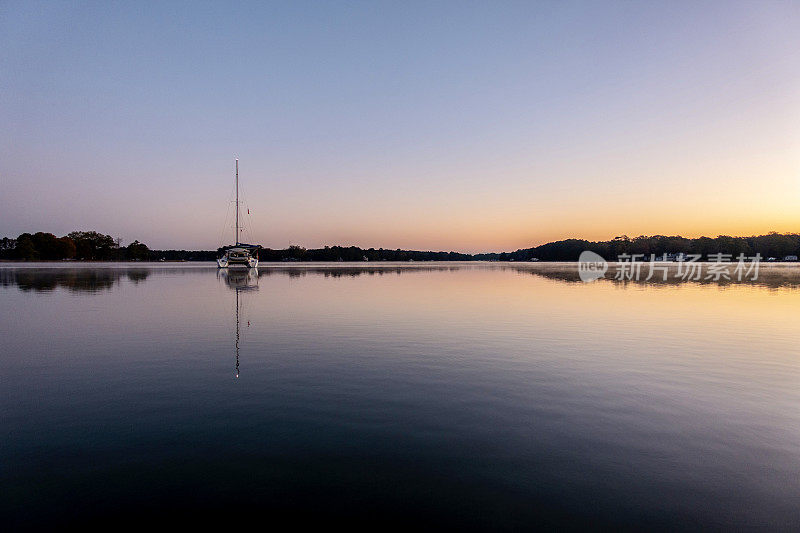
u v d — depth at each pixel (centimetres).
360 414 776
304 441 665
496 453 629
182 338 1466
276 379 991
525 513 489
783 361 1170
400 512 490
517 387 935
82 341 1412
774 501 518
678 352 1273
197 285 3975
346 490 533
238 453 626
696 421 750
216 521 474
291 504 504
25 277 5228
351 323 1794
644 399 862
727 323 1827
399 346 1348
